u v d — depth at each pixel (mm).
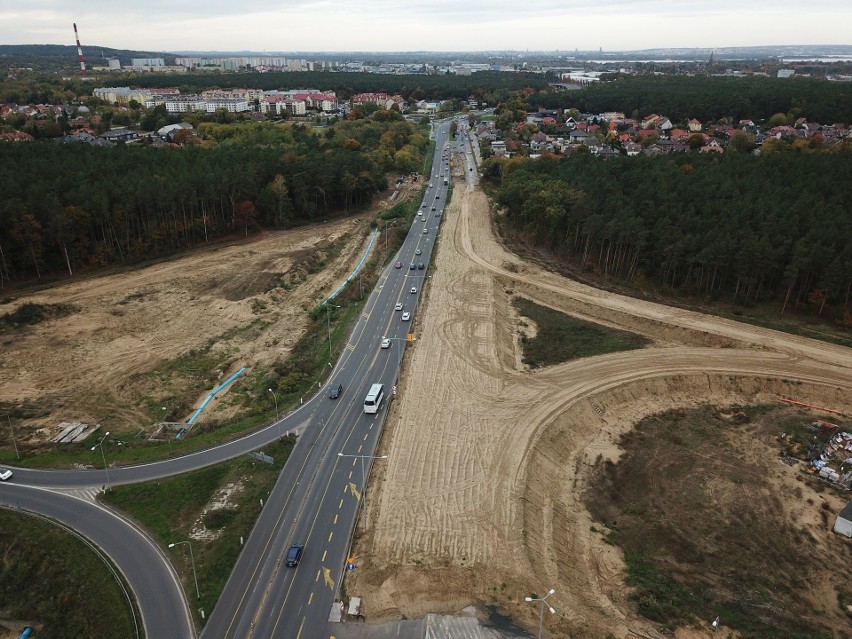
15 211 121938
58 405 90875
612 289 135875
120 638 53812
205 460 77875
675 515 73688
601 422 92125
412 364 103812
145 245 145000
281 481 73812
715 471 81562
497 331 117062
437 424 86688
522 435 84312
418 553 63094
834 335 112500
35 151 171500
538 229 161750
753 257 117250
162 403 92750
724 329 114938
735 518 73188
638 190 151375
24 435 83375
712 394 99688
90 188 136500
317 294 135250
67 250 132625
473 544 64500
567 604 58156
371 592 58062
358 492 72250
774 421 92625
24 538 64812
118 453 79562
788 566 66250
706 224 129125
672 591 62375
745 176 158125
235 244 161750
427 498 71625
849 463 82438
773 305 123312
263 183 178250
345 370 101688
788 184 154000
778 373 101625
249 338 114500
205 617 55125
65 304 120312
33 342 107562
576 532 70750
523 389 96938
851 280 111250
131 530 65938
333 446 81000
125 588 58469
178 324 117375
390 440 82625
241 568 60688
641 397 98188
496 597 58000
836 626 58750
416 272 149250
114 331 113062
